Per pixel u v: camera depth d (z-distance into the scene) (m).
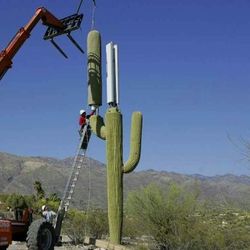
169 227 18.95
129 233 21.52
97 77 21.97
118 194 20.88
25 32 20.30
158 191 20.22
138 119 21.03
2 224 14.51
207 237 16.72
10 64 19.78
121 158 21.08
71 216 25.88
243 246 15.59
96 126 21.38
